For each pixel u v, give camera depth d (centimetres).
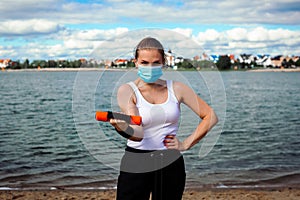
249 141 1412
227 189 810
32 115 2127
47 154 1178
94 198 727
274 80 5984
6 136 1517
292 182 876
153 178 365
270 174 946
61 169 984
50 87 4034
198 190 800
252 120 1991
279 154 1186
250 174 940
